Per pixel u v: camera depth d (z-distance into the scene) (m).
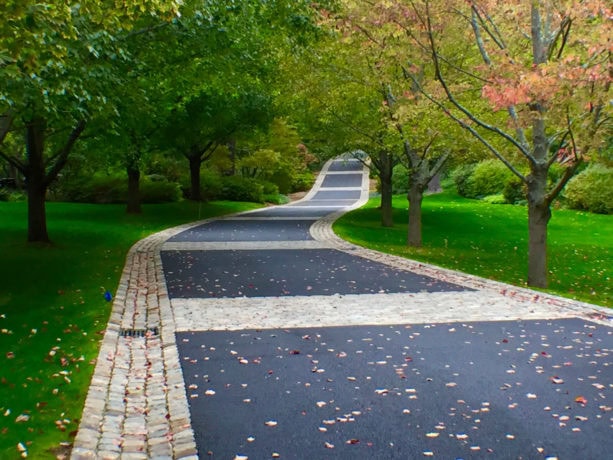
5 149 22.36
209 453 4.54
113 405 5.46
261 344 7.55
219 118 26.36
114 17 8.59
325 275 12.95
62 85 8.59
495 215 31.03
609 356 7.05
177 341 7.70
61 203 29.47
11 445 4.53
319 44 18.53
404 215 31.19
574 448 4.62
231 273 13.16
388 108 17.27
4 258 14.85
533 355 7.07
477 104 16.22
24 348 7.23
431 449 4.60
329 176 65.38
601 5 9.80
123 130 17.41
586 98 10.60
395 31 12.45
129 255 15.89
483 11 12.71
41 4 6.86
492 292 11.22
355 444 4.68
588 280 16.06
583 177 34.06
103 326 8.29
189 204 32.06
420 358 6.95
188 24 12.02
